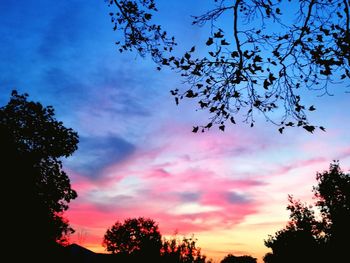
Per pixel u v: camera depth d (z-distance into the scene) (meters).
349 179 41.91
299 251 45.25
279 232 49.72
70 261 40.38
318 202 43.53
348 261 39.44
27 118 41.34
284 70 8.41
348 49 7.71
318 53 8.11
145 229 80.06
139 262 62.56
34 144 41.19
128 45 10.34
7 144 37.12
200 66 8.88
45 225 37.38
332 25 7.95
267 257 55.34
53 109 43.41
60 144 42.91
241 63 8.37
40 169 40.28
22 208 34.94
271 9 8.22
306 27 7.86
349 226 40.31
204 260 60.31
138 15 10.12
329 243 41.56
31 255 34.78
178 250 60.72
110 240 80.94
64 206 41.44
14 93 41.72
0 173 34.81
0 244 32.41
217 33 8.48
